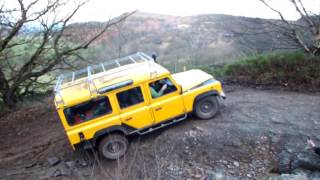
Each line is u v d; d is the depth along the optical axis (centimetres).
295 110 978
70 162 924
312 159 777
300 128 884
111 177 788
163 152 878
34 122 1352
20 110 1566
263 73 1289
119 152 888
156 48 2153
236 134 893
